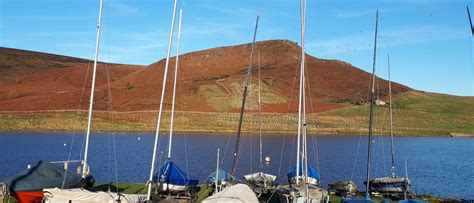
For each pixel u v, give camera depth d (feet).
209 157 235.61
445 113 596.29
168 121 466.29
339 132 473.67
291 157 242.58
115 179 153.07
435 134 490.49
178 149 275.80
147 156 226.99
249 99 599.57
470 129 523.29
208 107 557.33
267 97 615.57
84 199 81.41
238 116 497.46
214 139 364.99
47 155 224.94
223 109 556.10
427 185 165.17
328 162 233.14
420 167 220.84
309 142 375.04
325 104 636.48
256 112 532.73
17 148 257.14
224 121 477.36
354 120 518.37
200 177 167.73
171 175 104.83
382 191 120.67
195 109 540.52
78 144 290.76
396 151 313.53
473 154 293.02
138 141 323.57
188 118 483.92
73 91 607.37
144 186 114.42
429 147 351.87
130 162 201.77
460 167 222.28
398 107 606.14
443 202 111.55
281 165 208.74
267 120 485.56
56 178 89.81
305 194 85.71
